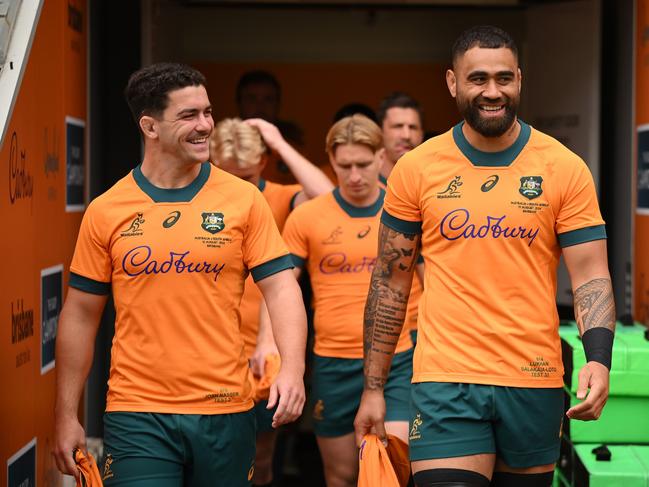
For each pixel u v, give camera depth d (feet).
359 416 19.90
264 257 18.57
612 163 34.55
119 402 18.08
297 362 18.35
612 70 34.60
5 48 20.74
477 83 17.63
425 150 18.61
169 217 18.06
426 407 18.17
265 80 37.73
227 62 43.88
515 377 17.81
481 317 17.90
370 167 25.29
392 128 30.40
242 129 26.04
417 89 44.04
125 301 18.03
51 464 24.32
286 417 18.25
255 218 18.52
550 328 18.03
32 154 22.72
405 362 24.64
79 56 28.53
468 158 18.25
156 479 17.85
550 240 18.08
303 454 40.27
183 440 17.94
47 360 24.00
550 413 18.04
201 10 43.52
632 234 31.40
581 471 23.16
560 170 17.97
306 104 44.09
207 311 17.98
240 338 18.52
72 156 27.43
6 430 20.25
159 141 18.04
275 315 18.58
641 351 23.84
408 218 18.81
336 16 43.68
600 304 17.72
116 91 33.32
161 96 17.85
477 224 17.95
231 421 18.16
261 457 27.37
